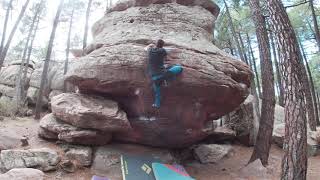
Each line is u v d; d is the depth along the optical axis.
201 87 9.11
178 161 10.94
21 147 9.81
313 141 14.65
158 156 10.31
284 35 8.20
